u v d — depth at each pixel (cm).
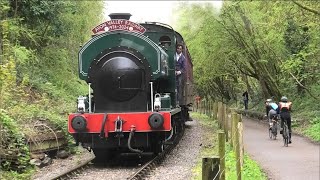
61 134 1550
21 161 1206
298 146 1716
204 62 3119
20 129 1359
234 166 1172
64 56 2655
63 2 2330
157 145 1411
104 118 1284
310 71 2472
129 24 1378
